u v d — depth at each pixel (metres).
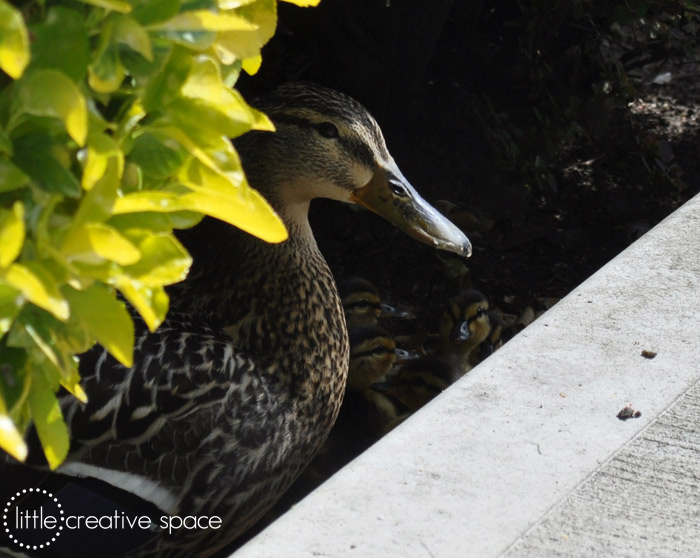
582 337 3.84
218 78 1.95
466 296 7.35
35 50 1.75
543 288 8.26
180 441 4.50
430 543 2.94
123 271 1.90
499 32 9.78
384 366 6.67
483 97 9.52
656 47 10.09
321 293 5.18
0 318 1.80
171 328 4.76
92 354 4.40
